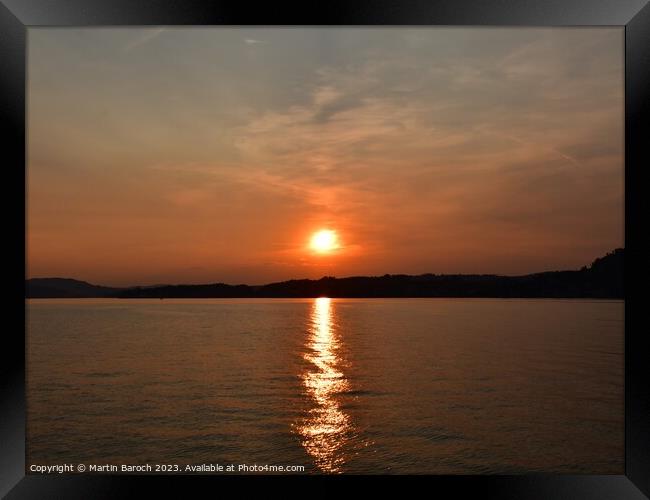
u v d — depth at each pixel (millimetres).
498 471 11461
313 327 32656
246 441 13188
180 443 12867
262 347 25312
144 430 13641
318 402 15797
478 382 17656
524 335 27781
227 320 36906
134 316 39188
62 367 20969
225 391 17234
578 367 19562
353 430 13477
